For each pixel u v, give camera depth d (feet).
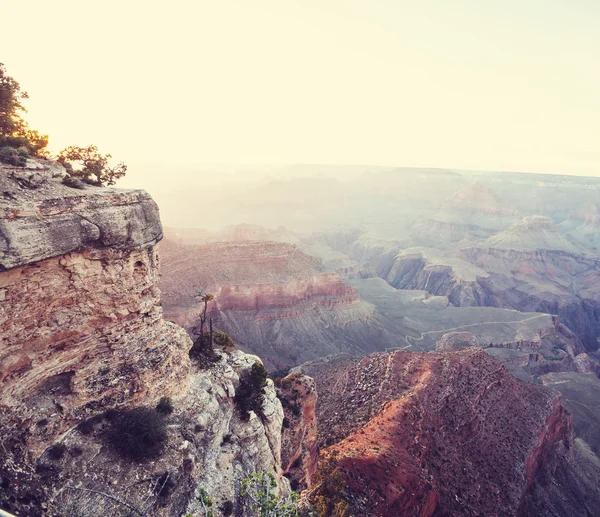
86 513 67.62
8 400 68.08
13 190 68.03
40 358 72.69
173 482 78.38
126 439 78.38
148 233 88.74
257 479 77.10
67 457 72.38
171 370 93.81
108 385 81.35
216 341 135.44
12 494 63.31
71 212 73.87
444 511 148.56
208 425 95.04
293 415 135.33
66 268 73.82
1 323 65.31
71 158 100.63
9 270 64.34
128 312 85.10
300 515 109.50
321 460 153.48
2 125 98.17
